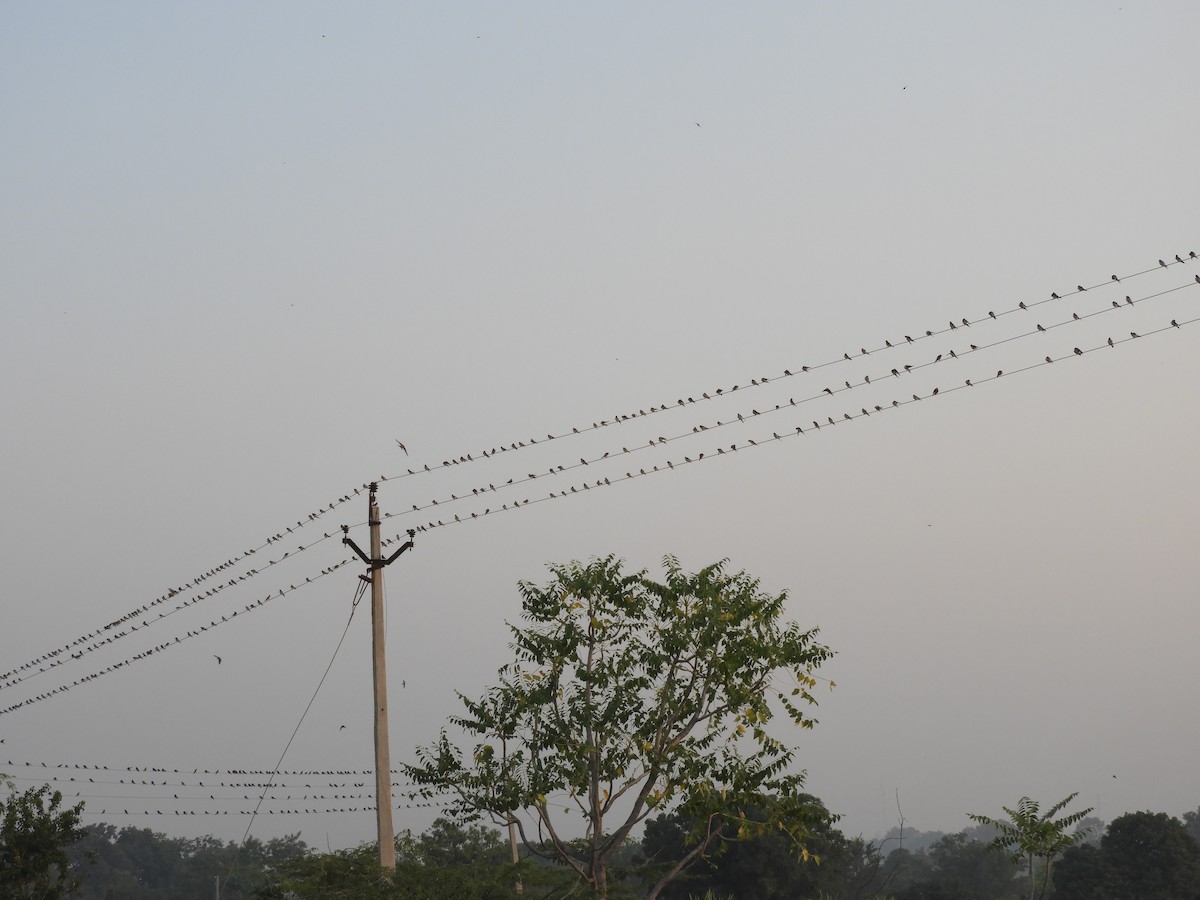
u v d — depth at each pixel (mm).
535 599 32906
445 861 45156
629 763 31406
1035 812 32781
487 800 31312
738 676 31891
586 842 34344
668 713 31875
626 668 32156
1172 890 59812
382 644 32562
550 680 32125
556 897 30234
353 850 31594
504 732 32094
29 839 42500
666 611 32625
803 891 58844
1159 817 62594
